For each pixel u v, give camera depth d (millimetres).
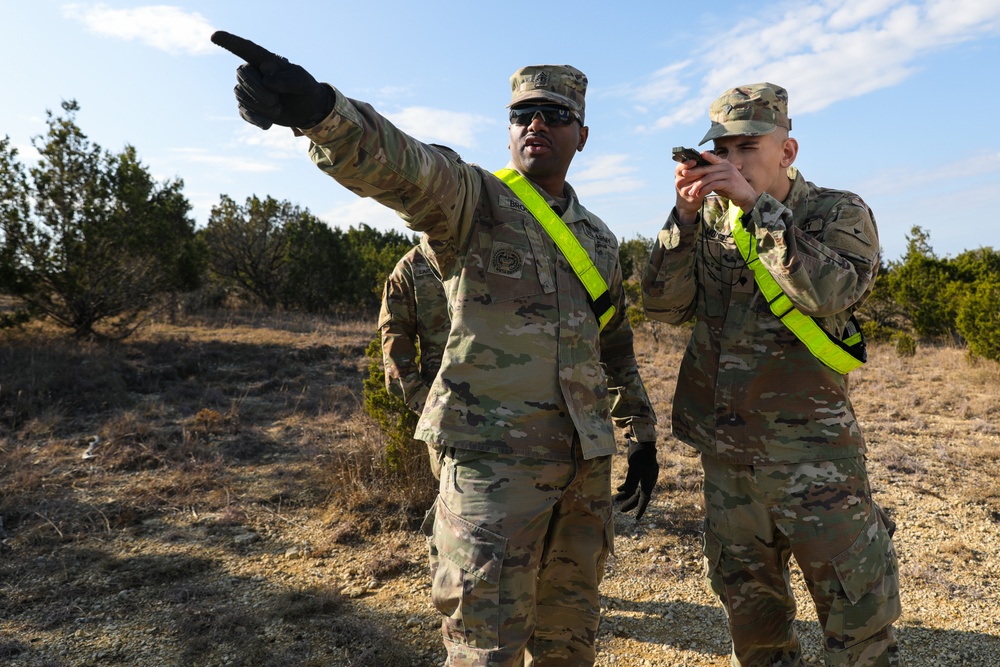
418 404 3559
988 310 9641
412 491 4621
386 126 1599
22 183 9812
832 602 2041
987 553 3885
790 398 2092
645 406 2643
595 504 2172
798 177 2127
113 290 10211
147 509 4625
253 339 10914
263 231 16078
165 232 11766
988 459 5574
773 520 2178
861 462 2123
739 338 2170
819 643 2996
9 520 4418
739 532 2213
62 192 9961
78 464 5500
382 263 16578
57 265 9883
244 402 7762
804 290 1835
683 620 3232
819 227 2045
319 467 5406
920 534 4160
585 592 2162
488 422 1898
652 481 2641
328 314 16047
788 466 2062
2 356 8523
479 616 1812
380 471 5051
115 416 6703
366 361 10062
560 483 1997
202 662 2914
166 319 12539
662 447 6020
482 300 1960
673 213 2139
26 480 5004
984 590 3438
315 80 1421
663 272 2182
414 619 3275
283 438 6434
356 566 3846
